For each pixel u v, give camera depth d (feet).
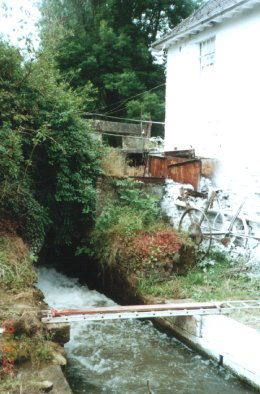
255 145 29.43
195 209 29.84
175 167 35.53
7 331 15.99
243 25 30.63
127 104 69.05
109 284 29.53
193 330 21.72
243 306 22.08
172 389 18.19
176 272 27.71
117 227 29.55
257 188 29.14
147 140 45.65
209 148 34.68
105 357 20.84
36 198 30.94
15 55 28.45
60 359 16.31
